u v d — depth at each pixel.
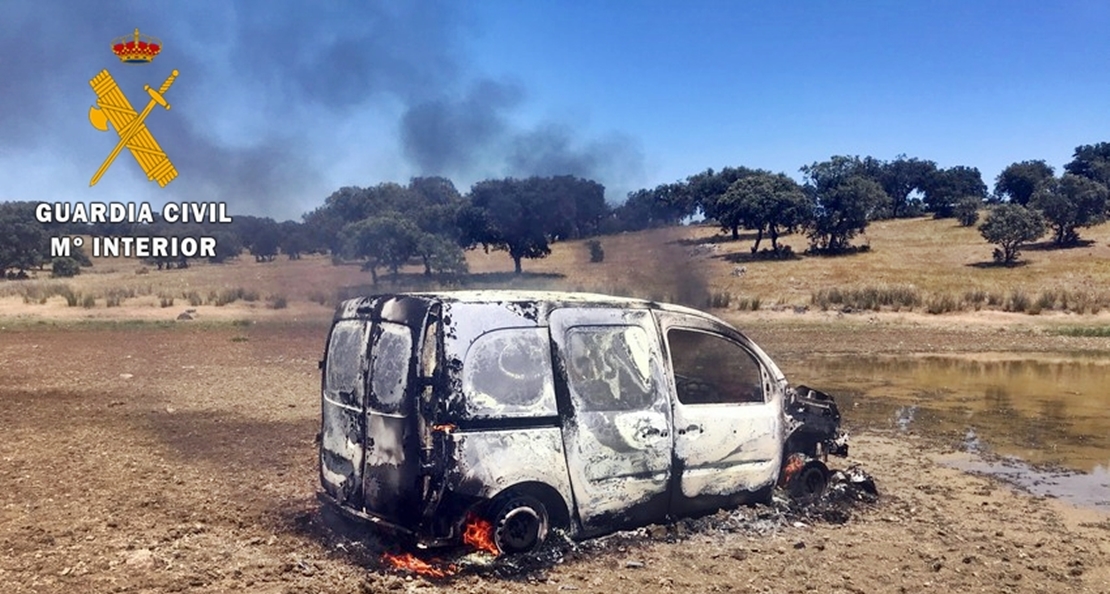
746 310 33.16
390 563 6.39
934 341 25.73
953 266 58.28
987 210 88.38
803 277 53.88
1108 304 34.72
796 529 7.48
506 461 6.29
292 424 12.23
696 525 7.31
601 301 6.99
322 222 60.41
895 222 86.56
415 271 49.94
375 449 6.41
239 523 7.46
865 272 56.31
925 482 9.52
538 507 6.50
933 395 16.00
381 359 6.48
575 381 6.68
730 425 7.47
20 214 58.12
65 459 9.84
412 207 59.59
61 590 5.82
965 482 9.54
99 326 27.55
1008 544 7.37
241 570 6.27
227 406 13.66
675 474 7.14
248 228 60.66
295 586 5.96
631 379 6.98
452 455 6.08
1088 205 63.03
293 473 9.34
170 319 29.69
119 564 6.36
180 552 6.66
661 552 6.77
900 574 6.54
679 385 7.96
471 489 6.14
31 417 12.49
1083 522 8.11
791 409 8.09
